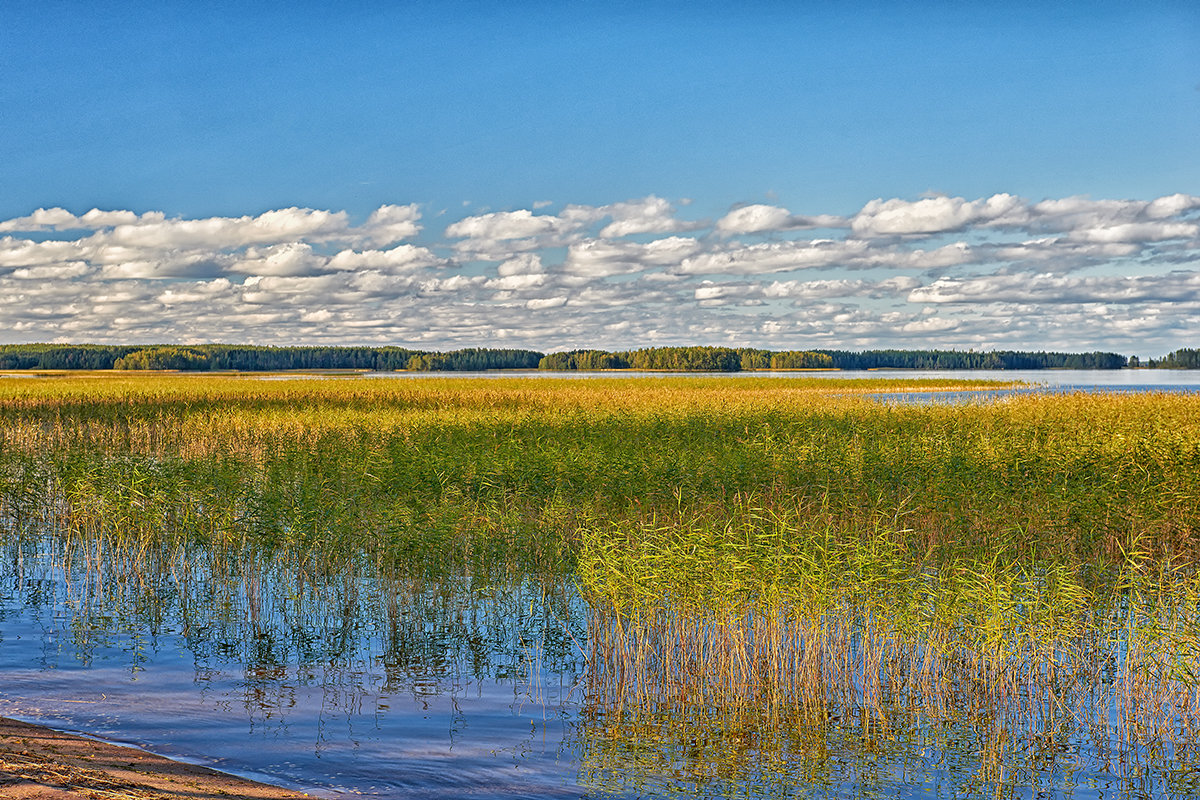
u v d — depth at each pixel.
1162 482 16.41
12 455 21.05
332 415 32.22
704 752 7.90
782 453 19.97
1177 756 7.91
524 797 6.82
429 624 11.43
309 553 13.14
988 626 9.02
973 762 7.78
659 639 9.73
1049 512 15.16
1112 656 9.80
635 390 57.12
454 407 39.25
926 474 17.98
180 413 36.69
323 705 8.68
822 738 8.27
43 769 6.13
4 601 12.13
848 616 9.77
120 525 14.12
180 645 10.46
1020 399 38.44
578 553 12.20
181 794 6.11
